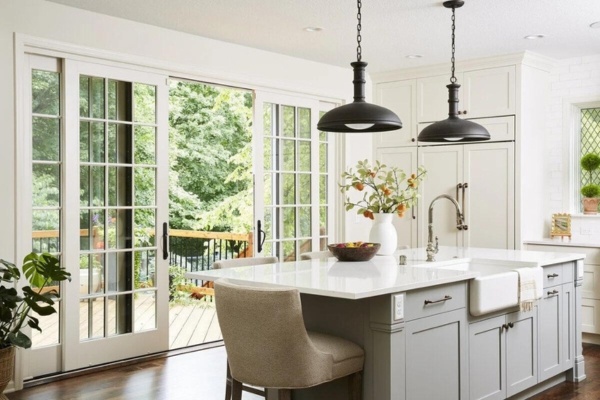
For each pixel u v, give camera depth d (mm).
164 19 5000
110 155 4996
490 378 3832
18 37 4379
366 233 7078
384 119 3732
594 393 4430
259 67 5965
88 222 4871
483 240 6371
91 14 4789
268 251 6176
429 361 3348
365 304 3201
